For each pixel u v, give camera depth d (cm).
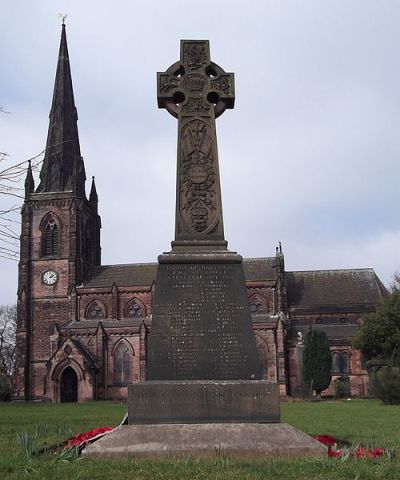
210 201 1698
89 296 9750
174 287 1592
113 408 5241
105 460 1186
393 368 5716
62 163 10250
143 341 8944
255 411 1450
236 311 1583
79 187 10206
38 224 9994
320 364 8125
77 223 9975
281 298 9494
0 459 1159
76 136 10656
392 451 1279
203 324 1571
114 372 8988
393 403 5219
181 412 1447
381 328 7031
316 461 1132
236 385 1462
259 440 1334
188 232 1673
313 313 9712
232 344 1561
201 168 1716
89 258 10556
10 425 2569
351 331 9344
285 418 3131
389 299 7269
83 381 8606
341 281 10119
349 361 8856
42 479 984
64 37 11006
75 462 1156
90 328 9131
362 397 7931
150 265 10300
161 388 1457
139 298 9750
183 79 1777
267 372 8681
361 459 1177
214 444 1316
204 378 1539
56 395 8606
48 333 9669
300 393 8425
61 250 9881
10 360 12756
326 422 2755
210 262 1611
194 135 1734
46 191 10112
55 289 9781
